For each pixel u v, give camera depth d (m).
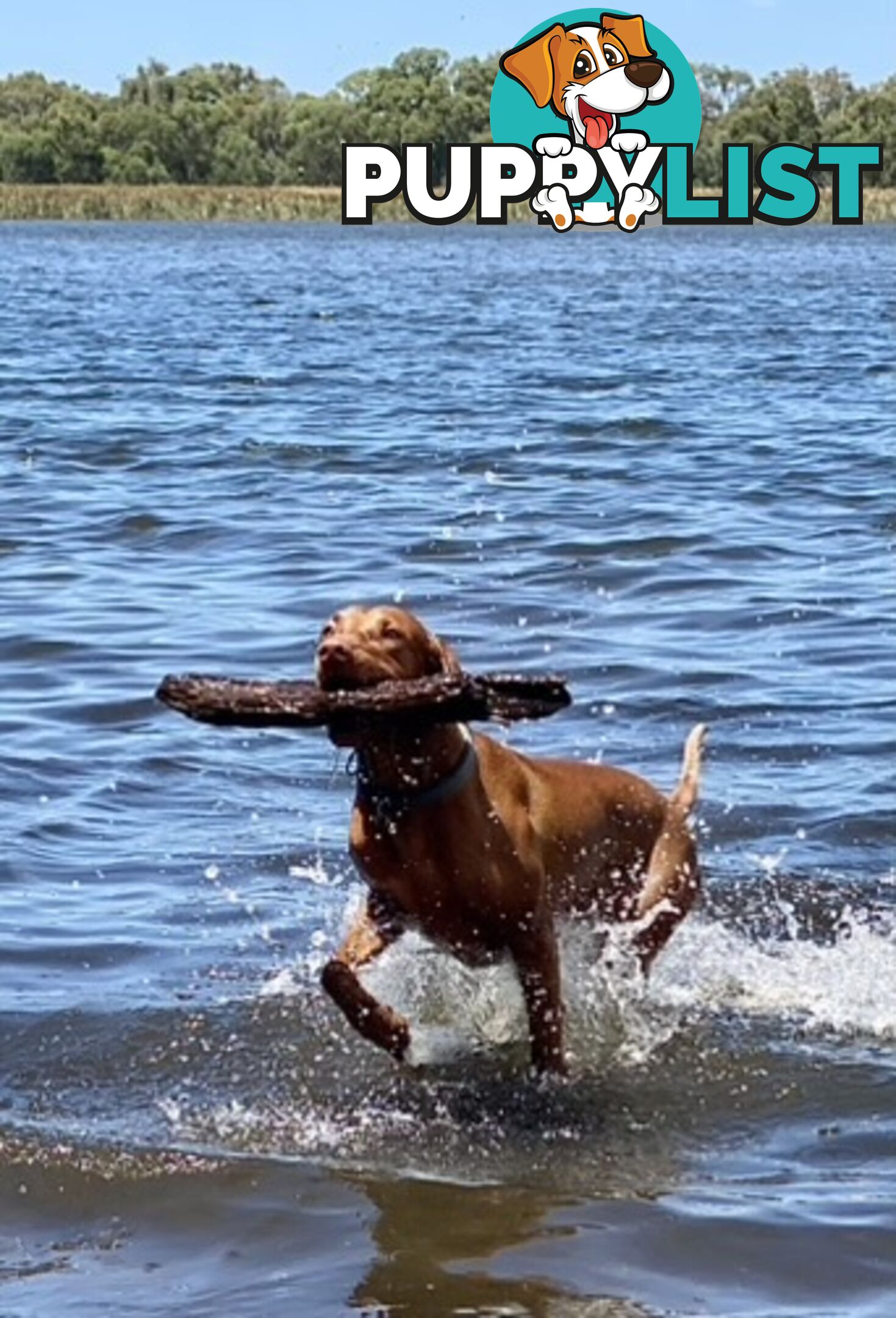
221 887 8.55
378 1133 6.43
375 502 17.69
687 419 23.69
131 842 9.08
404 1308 5.20
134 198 143.00
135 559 15.26
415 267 74.12
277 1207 5.85
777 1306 5.18
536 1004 6.83
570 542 15.67
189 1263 5.50
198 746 10.50
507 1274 5.39
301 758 10.36
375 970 7.54
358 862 6.73
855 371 30.05
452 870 6.62
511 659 12.23
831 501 17.58
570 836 7.12
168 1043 7.08
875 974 7.75
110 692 11.44
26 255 81.75
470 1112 6.60
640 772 10.01
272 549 15.59
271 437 22.02
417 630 6.59
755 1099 6.68
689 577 14.41
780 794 9.70
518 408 24.95
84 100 156.75
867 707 11.10
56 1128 6.40
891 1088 6.75
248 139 150.25
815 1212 5.73
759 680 11.66
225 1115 6.54
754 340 36.47
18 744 10.48
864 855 8.96
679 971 7.76
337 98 152.00
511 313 45.31
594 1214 5.76
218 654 12.27
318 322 41.81
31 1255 5.57
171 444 21.44
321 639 6.71
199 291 55.00
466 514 17.00
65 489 18.47
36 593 14.00
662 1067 6.93
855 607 13.47
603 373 29.69
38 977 7.62
